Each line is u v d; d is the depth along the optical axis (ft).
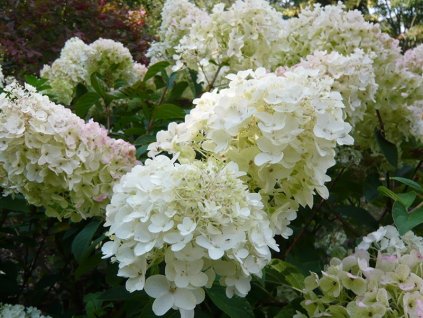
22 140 1.73
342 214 2.36
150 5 8.73
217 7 2.52
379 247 1.64
